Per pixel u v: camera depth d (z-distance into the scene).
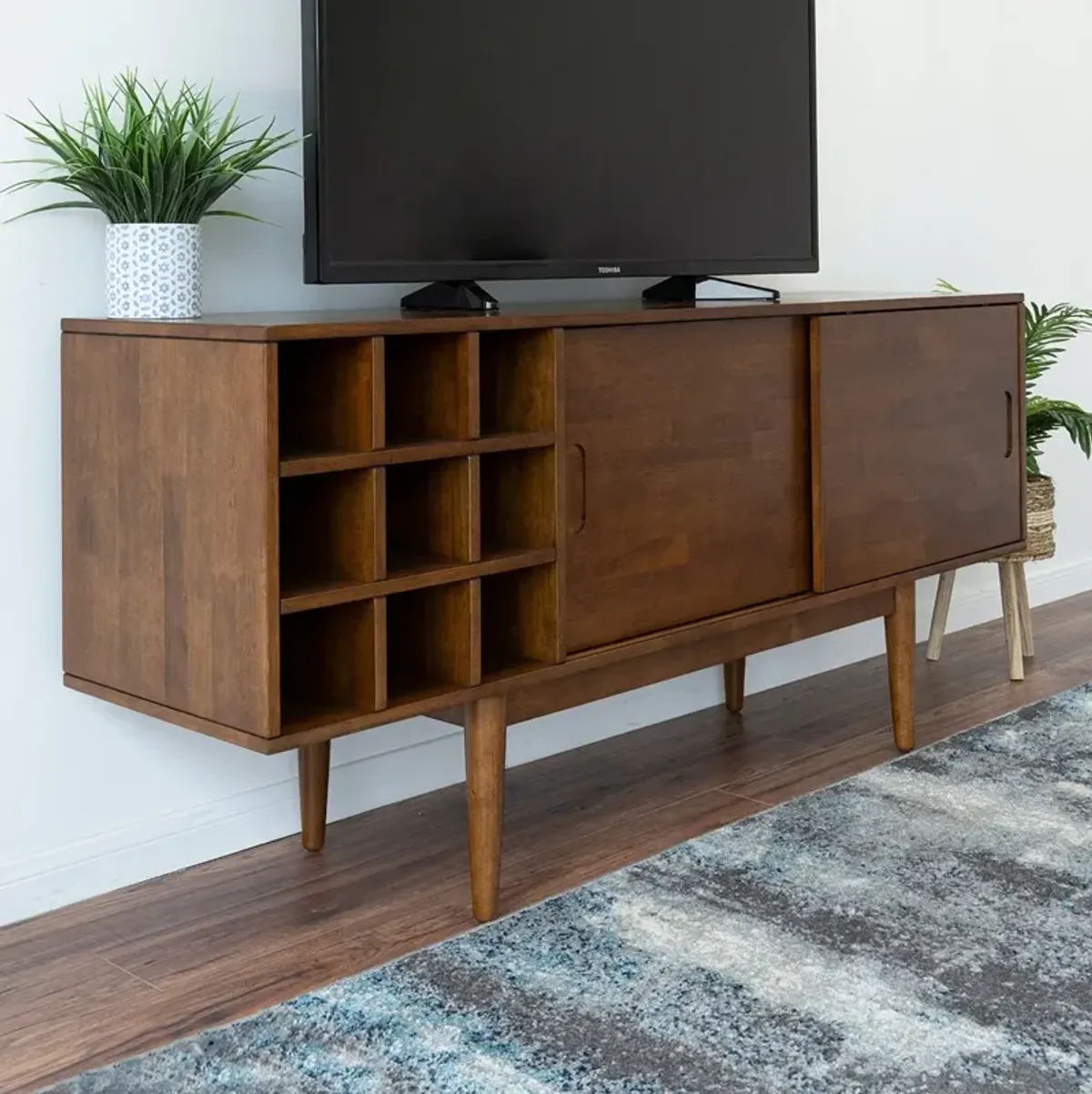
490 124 2.17
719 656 2.28
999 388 2.70
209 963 1.86
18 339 1.92
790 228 2.71
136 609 1.85
